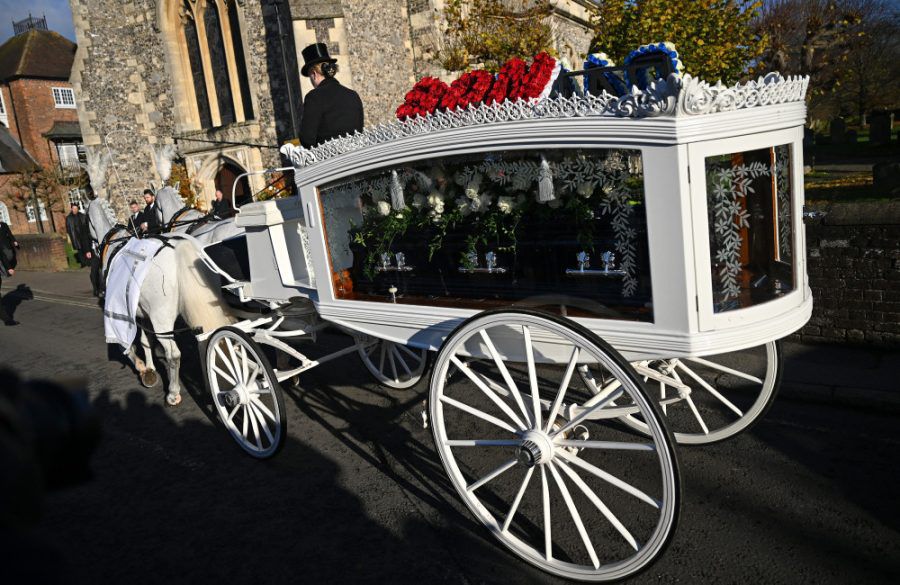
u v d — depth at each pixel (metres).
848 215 5.28
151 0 18.50
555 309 3.15
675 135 2.47
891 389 4.50
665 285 2.66
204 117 18.72
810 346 5.64
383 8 15.81
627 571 2.86
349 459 4.61
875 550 3.05
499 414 5.09
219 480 4.49
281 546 3.61
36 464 1.15
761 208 3.07
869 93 30.91
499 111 2.87
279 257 4.50
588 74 3.27
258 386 4.59
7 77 33.75
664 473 2.67
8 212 31.92
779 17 18.08
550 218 3.05
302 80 13.95
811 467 3.83
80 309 11.95
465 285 3.49
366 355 5.98
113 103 19.66
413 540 3.55
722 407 4.67
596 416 3.34
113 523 4.05
